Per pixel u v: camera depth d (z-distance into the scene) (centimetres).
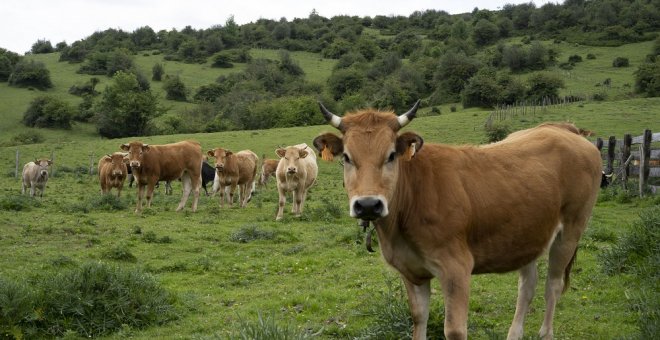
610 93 8838
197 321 848
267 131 6438
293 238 1505
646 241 980
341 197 2778
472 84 8812
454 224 568
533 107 6612
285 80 13075
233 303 950
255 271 1171
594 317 794
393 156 558
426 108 9581
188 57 15625
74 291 830
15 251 1327
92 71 13675
